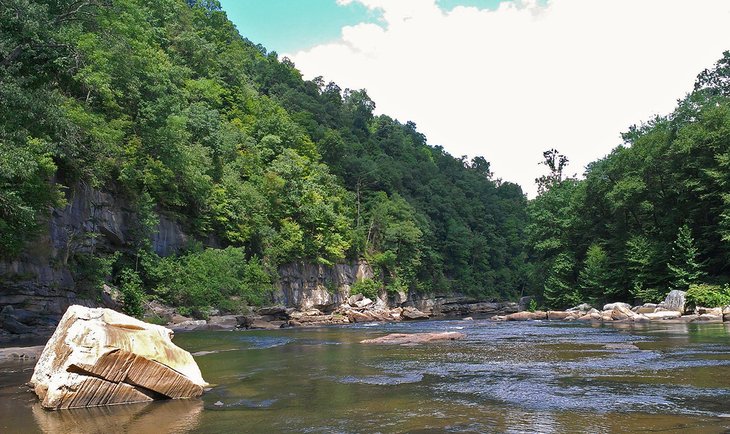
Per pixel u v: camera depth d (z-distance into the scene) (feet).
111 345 33.55
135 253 138.92
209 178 172.45
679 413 27.63
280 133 268.62
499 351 61.16
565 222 205.67
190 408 31.96
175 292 142.61
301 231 227.20
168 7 267.18
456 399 32.96
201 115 193.88
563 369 44.93
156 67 174.40
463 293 358.02
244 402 33.63
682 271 135.85
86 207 118.62
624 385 36.35
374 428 25.96
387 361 53.67
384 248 300.40
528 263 408.26
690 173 146.20
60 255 103.30
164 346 36.76
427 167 440.04
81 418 29.45
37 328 88.79
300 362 54.65
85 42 128.47
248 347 73.82
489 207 460.96
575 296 186.60
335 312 235.20
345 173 325.83
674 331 83.97
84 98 129.49
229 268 163.63
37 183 88.53
